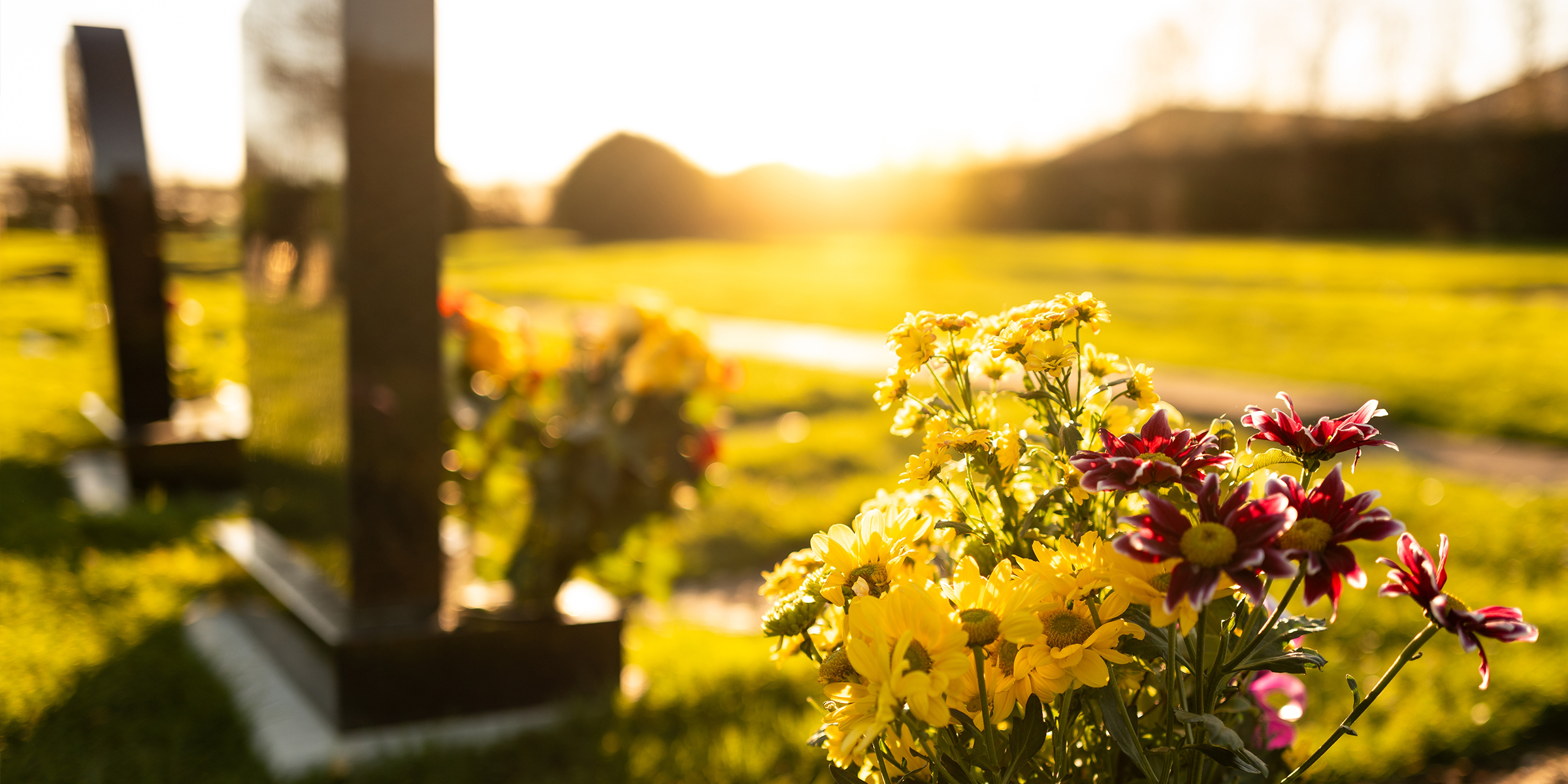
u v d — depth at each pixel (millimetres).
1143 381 1126
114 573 4133
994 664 965
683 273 27734
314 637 2967
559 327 13586
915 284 23719
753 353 12906
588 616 3102
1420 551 937
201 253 7672
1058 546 1011
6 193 26938
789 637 1083
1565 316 15102
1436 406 8648
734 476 6320
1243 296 19922
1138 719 1086
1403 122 36531
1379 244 32406
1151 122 46344
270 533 3723
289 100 3191
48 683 3080
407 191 2758
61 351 11641
